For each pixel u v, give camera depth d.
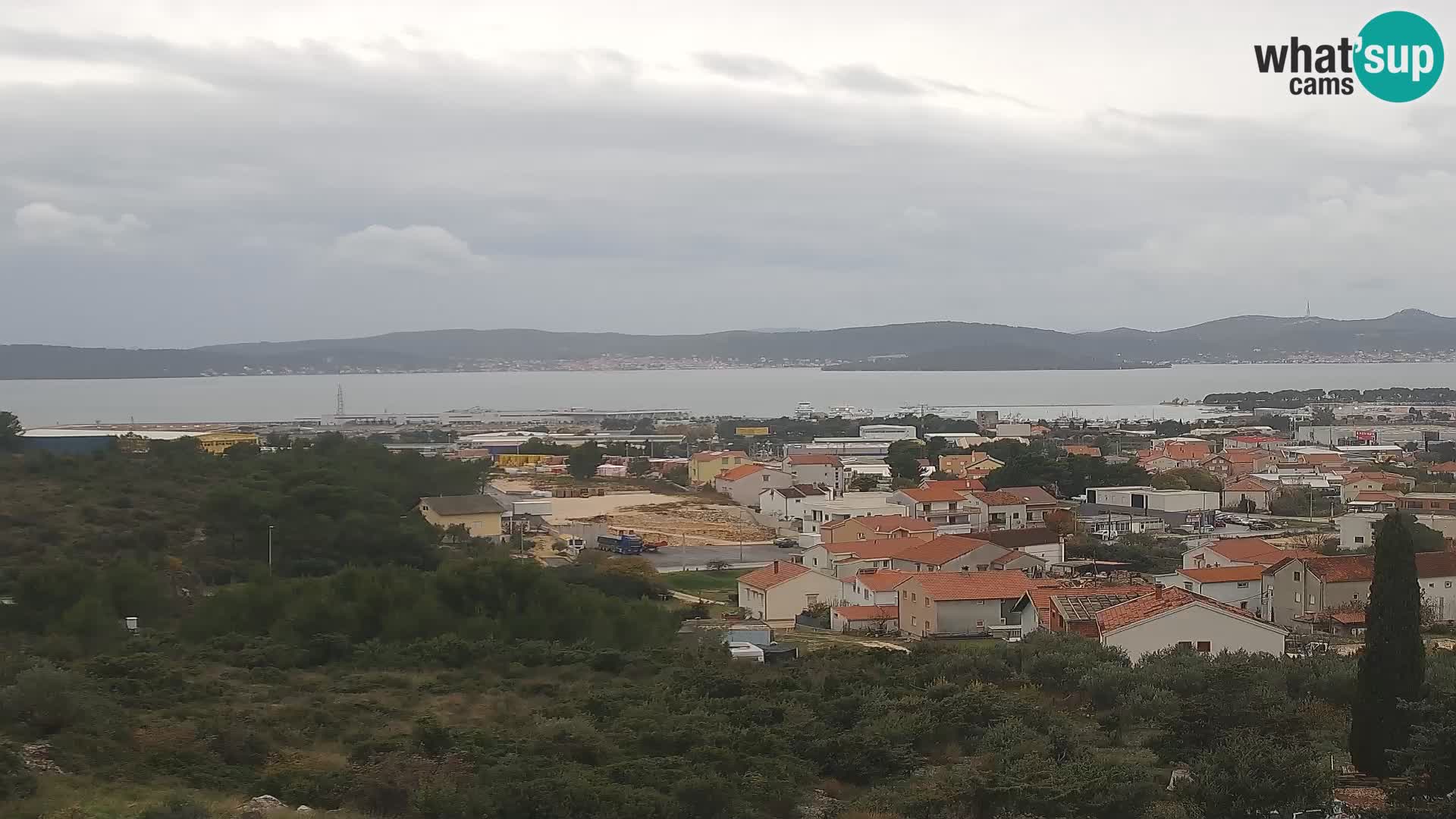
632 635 68.12
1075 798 32.25
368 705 44.59
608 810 31.33
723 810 32.50
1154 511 145.62
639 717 42.84
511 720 43.50
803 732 41.41
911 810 33.06
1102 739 41.03
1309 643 68.56
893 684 51.34
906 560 102.50
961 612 80.50
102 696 40.12
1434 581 80.50
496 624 64.00
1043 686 52.19
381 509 105.50
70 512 97.31
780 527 148.25
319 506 101.00
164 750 34.94
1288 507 154.50
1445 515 119.50
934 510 138.25
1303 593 82.31
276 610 64.06
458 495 138.75
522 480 193.50
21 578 66.88
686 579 111.25
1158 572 106.81
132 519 97.69
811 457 188.12
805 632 86.31
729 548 131.38
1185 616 60.03
